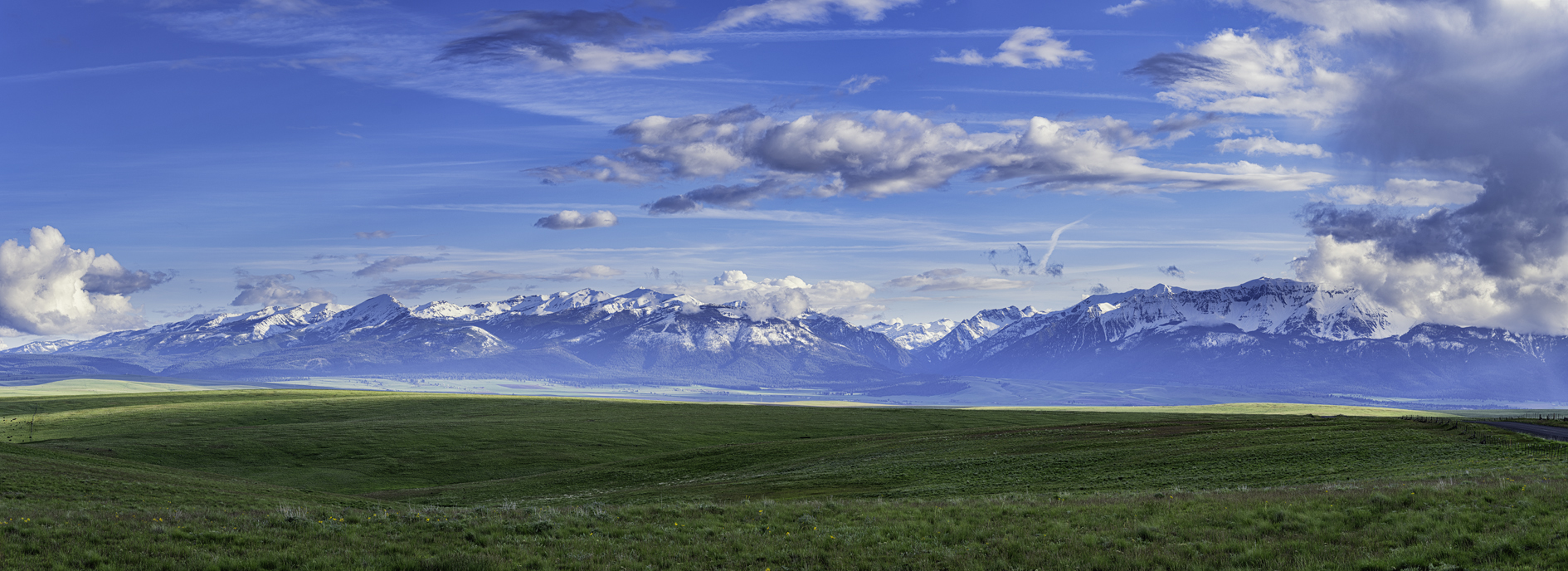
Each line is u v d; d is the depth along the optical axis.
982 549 28.16
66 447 126.94
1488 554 22.77
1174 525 30.14
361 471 117.94
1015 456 79.69
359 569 25.50
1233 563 24.23
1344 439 71.62
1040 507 36.53
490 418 184.50
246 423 179.62
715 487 74.25
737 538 31.17
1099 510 34.78
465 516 36.38
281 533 30.70
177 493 60.28
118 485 61.09
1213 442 78.06
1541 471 41.38
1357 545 25.23
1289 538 26.98
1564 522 24.44
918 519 34.78
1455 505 29.22
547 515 36.53
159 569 25.11
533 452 132.00
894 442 108.75
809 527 33.75
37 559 25.27
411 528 32.47
